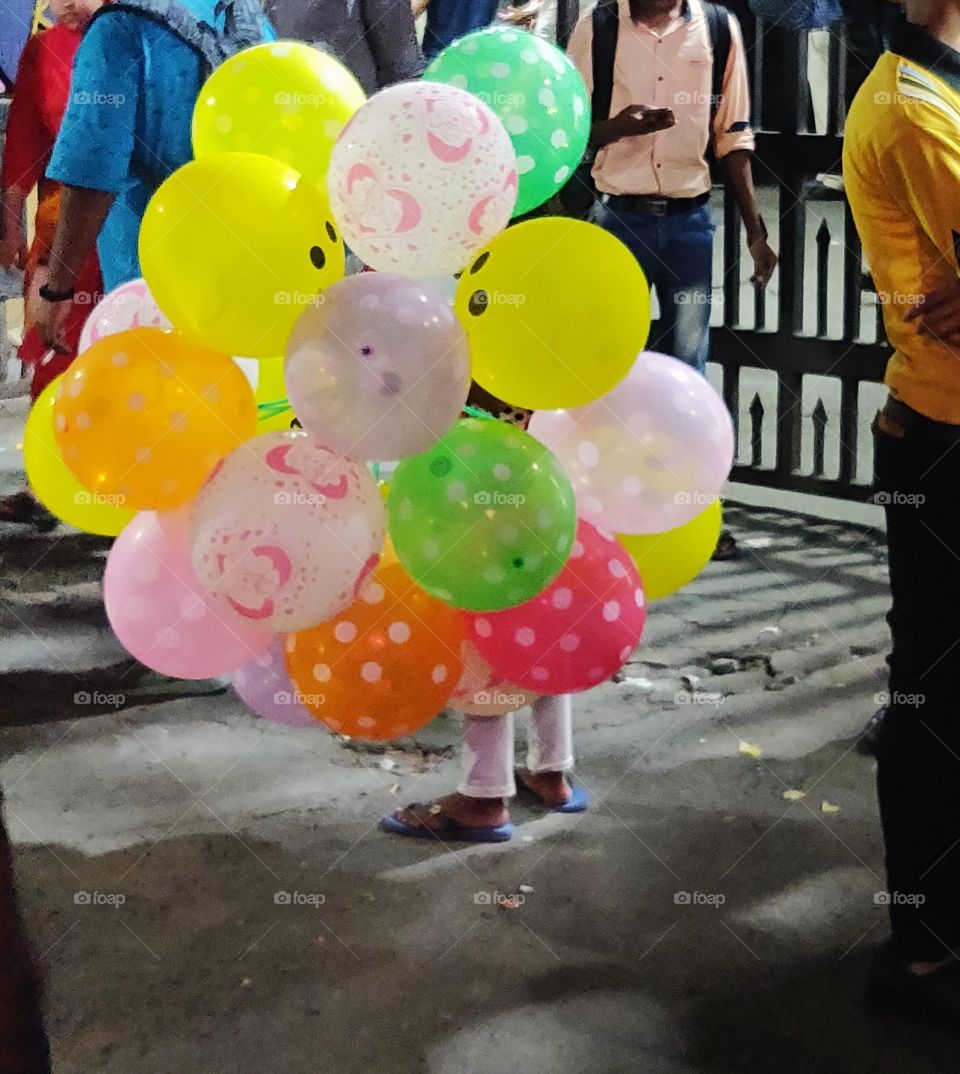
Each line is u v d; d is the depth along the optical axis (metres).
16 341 7.46
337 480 2.07
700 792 3.36
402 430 2.01
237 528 2.03
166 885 2.96
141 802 3.32
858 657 4.15
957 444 2.24
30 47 5.00
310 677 2.24
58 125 5.02
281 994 2.58
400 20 4.27
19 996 1.70
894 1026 2.47
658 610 4.60
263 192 2.06
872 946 2.71
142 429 2.08
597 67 4.67
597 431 2.31
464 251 2.18
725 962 2.67
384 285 2.03
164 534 2.28
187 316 2.08
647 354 2.43
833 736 3.64
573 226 2.11
